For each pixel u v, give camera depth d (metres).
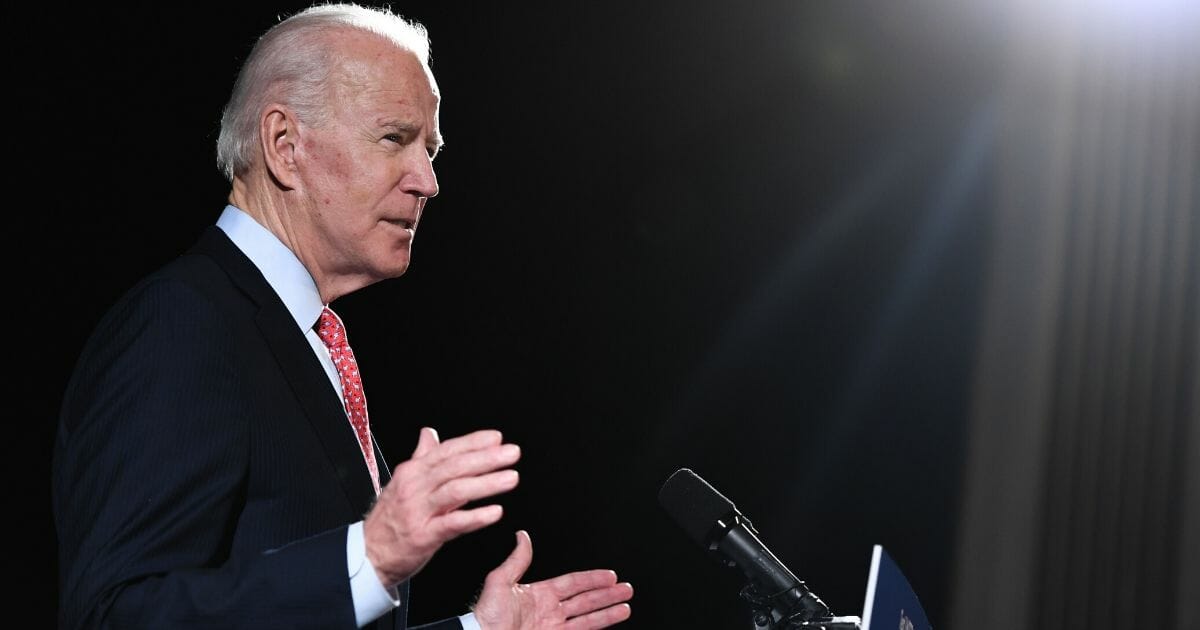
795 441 12.24
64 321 9.92
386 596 2.73
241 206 3.60
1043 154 11.98
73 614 2.77
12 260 9.77
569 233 11.99
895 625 2.91
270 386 3.24
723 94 11.90
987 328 12.12
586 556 12.06
